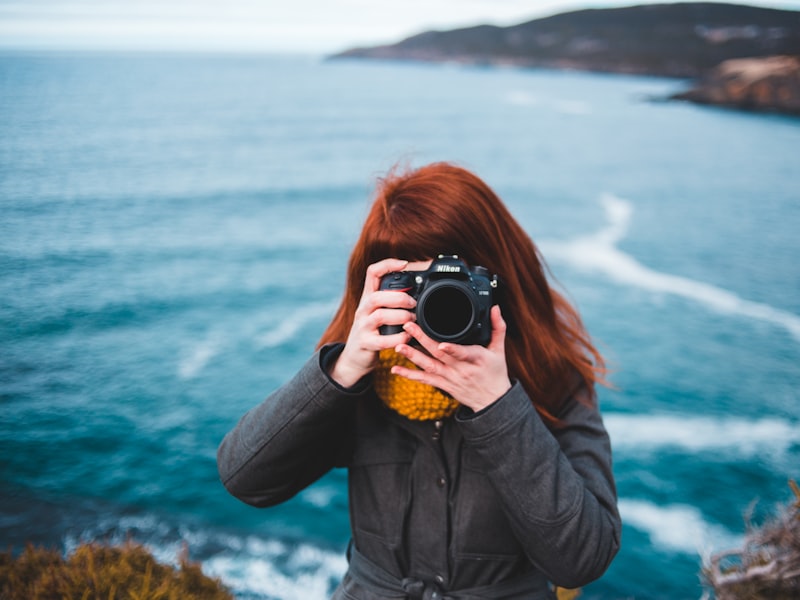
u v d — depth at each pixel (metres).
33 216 62.91
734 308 34.94
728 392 24.34
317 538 15.19
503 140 118.19
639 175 84.62
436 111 166.25
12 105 162.88
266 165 95.69
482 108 175.62
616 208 65.00
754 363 27.36
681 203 67.44
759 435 20.92
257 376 27.61
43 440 21.23
